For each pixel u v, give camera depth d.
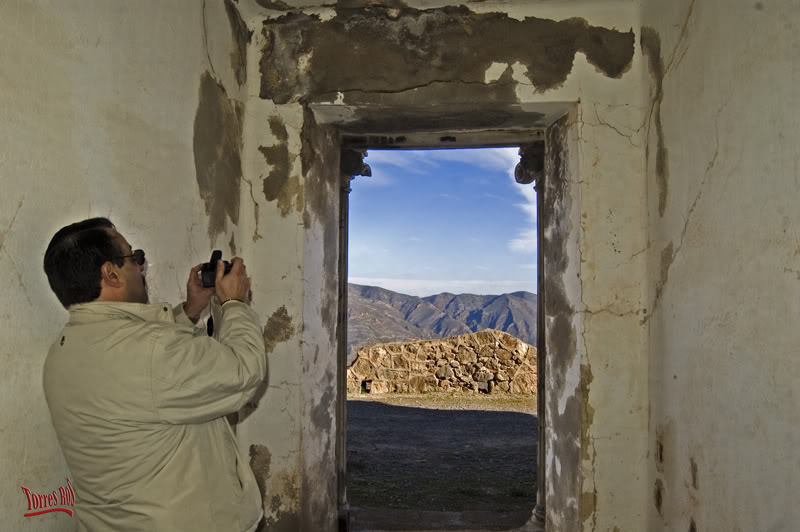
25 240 1.50
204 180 2.67
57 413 1.42
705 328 2.25
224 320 1.69
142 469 1.41
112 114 1.93
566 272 3.20
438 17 3.13
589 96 3.04
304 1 3.09
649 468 2.87
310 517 3.16
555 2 3.03
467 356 12.00
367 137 4.02
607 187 2.99
